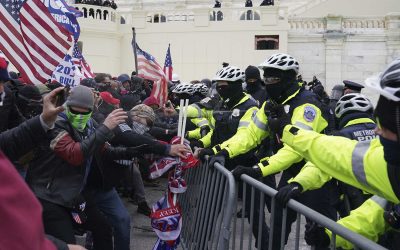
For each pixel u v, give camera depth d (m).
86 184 4.37
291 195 2.97
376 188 2.13
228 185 3.87
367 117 3.88
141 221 7.09
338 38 25.47
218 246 4.01
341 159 2.28
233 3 34.59
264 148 5.20
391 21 25.36
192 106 6.79
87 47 25.12
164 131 6.99
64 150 3.49
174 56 25.84
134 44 11.61
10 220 1.32
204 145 5.72
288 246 5.86
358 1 30.34
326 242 2.58
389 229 2.71
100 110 6.48
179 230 4.65
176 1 36.41
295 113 3.75
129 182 7.25
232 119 4.82
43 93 5.49
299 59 25.83
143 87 11.27
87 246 5.38
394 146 1.88
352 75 25.66
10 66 16.75
